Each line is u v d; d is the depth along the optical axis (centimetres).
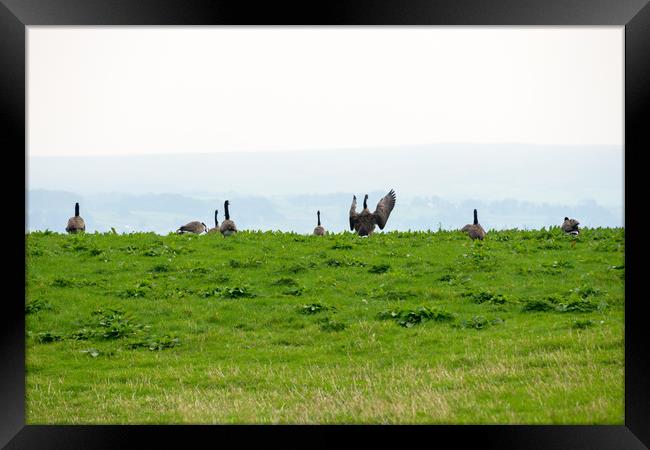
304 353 5903
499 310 6831
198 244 9500
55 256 8644
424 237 10094
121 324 6488
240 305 7112
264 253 8988
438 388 4844
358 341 6088
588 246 9131
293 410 4556
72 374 5481
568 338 5759
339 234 10256
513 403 4469
